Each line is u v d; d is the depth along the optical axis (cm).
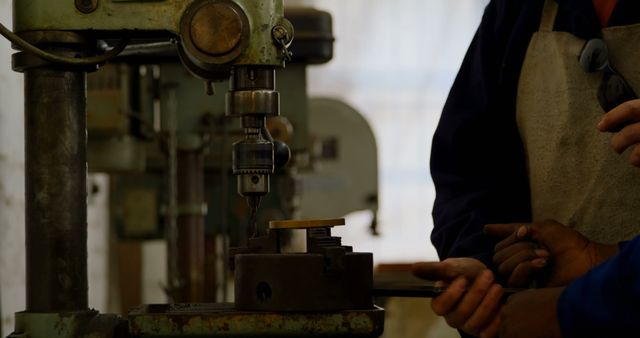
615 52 172
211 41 157
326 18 305
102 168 306
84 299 162
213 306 159
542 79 181
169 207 303
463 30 682
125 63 276
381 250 679
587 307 135
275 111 160
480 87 189
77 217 161
